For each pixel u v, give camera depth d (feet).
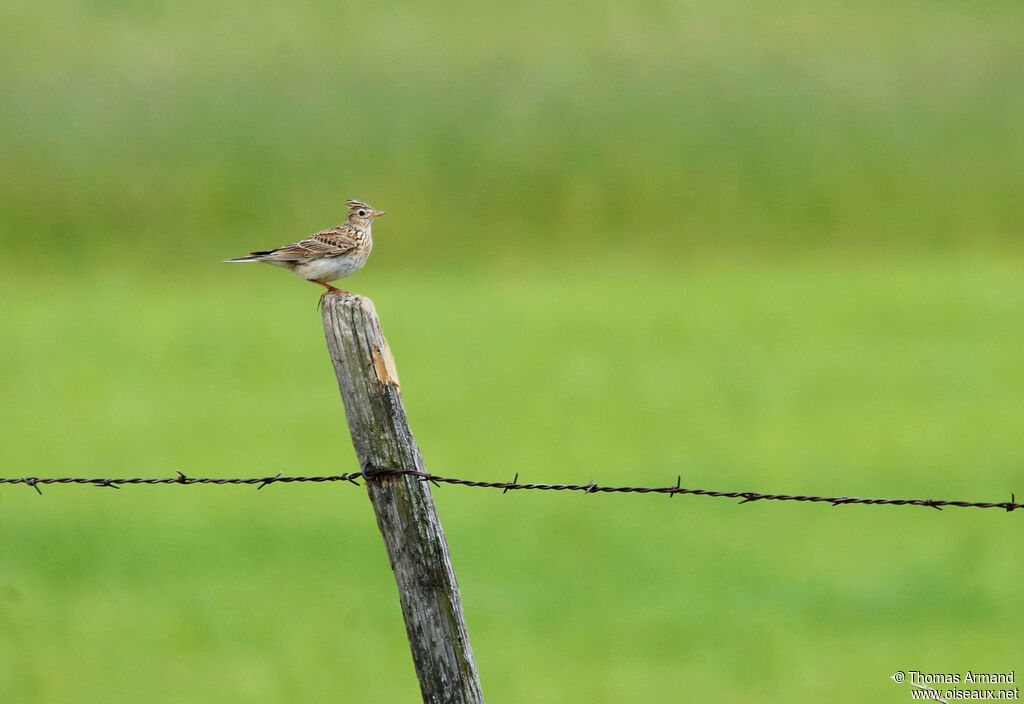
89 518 60.85
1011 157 171.12
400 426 21.48
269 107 172.76
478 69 184.24
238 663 42.37
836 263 147.84
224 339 109.91
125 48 181.68
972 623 45.11
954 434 74.18
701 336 107.86
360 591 49.96
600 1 201.67
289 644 44.27
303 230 152.97
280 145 167.12
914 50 191.01
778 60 188.96
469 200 161.89
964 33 195.42
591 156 170.30
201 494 64.95
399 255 152.35
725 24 197.57
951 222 159.63
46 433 77.92
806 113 177.47
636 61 188.55
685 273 143.43
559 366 96.78
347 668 42.16
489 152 169.68
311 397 88.07
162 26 187.62
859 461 68.49
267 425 79.46
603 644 44.09
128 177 159.53
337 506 62.90
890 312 116.98
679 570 52.24
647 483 64.49
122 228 152.05
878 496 61.98
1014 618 45.44
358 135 169.89
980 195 164.66
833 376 91.35
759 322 114.01
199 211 154.92
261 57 182.91
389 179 162.40
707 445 72.38
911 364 95.30
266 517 61.00
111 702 39.17
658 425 77.30
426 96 177.37
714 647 43.42
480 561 53.47
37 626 46.11
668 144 171.42
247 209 156.25
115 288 136.98
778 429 76.18
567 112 177.27
